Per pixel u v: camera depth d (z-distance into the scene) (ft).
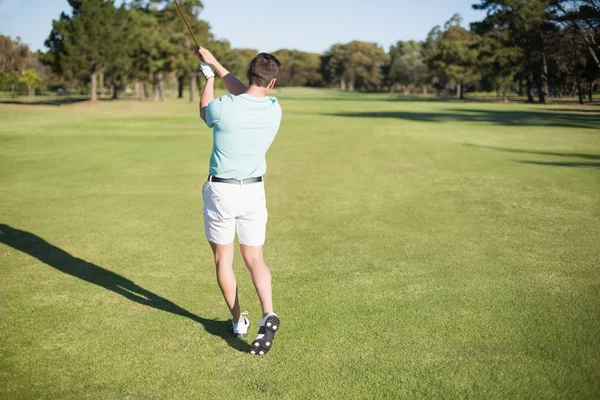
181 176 33.91
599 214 23.48
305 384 9.66
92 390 9.42
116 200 26.32
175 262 16.80
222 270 11.20
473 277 15.40
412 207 24.99
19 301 13.48
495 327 12.06
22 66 290.15
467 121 94.53
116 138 59.88
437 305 13.30
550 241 19.22
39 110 122.72
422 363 10.44
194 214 23.43
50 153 45.62
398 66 407.23
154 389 9.46
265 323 10.29
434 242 19.11
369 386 9.61
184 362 10.45
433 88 416.26
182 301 13.61
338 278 15.29
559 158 43.45
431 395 9.33
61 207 24.68
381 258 17.22
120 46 178.70
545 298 13.79
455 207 24.98
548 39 195.72
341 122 92.07
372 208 24.79
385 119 101.76
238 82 11.53
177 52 208.74
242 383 9.68
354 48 502.79
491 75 225.97
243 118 10.38
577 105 183.32
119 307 13.16
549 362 10.50
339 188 29.94
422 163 40.27
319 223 21.94
